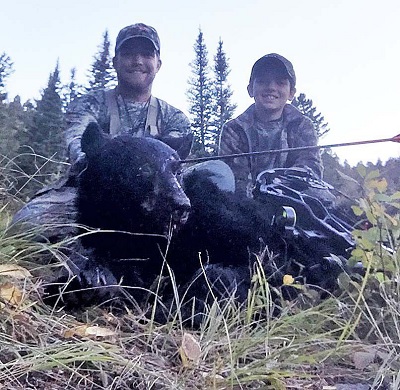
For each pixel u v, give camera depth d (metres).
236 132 1.92
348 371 0.85
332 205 1.33
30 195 1.46
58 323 0.84
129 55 1.79
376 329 0.95
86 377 0.69
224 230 1.14
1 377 0.63
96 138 1.15
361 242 1.05
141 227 1.10
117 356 0.72
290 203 1.21
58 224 1.08
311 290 1.10
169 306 1.07
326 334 0.91
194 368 0.77
